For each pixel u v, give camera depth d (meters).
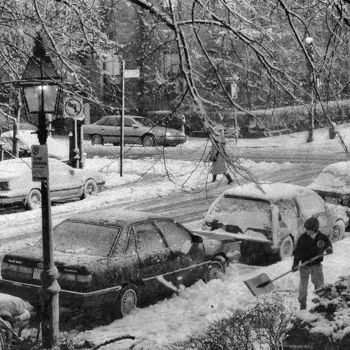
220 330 10.98
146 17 9.52
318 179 27.09
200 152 47.34
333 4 9.07
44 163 13.45
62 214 29.30
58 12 10.01
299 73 9.33
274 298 14.25
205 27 9.20
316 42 9.98
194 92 7.23
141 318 15.61
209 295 17.09
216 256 18.69
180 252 17.39
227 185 35.53
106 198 32.78
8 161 30.61
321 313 9.62
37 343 11.71
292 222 21.25
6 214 29.30
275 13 9.26
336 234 23.81
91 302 15.10
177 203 31.78
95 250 15.93
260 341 9.81
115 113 10.64
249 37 8.40
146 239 16.78
